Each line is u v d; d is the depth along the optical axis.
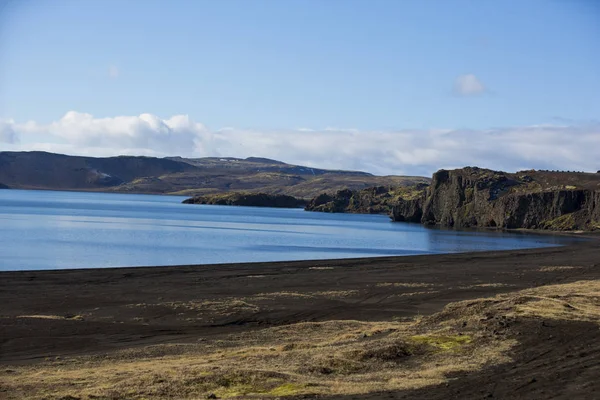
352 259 76.00
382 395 18.80
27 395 19.03
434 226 198.50
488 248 110.19
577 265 72.69
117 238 110.50
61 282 50.94
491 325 29.27
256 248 99.62
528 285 54.03
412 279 57.53
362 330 32.03
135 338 31.83
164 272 59.03
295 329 33.56
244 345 29.45
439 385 20.02
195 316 37.97
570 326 28.77
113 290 47.59
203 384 19.73
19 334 31.50
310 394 18.78
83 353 28.14
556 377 20.78
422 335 28.00
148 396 18.59
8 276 53.09
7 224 135.88
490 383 20.14
